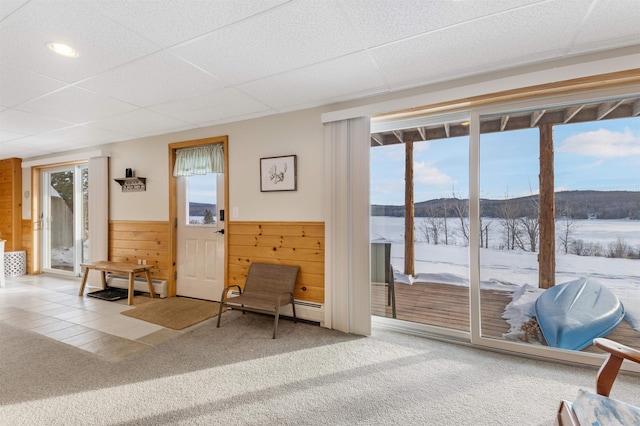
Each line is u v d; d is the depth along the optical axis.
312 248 3.20
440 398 1.89
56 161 5.13
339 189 2.96
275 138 3.40
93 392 1.94
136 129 3.91
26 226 5.70
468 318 2.73
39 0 1.54
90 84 2.57
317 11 1.68
